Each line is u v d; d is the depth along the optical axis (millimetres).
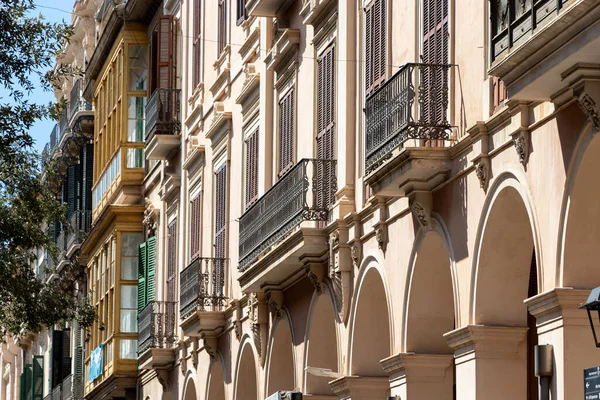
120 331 48438
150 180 48062
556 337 18141
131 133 49750
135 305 48844
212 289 37062
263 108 33062
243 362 34875
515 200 20031
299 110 30641
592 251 18031
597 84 16953
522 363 20844
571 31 16422
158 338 43062
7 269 30891
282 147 31844
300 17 30766
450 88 21969
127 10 48906
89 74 56531
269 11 32312
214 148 38812
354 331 26547
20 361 85312
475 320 20844
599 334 18000
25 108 29484
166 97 44375
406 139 21828
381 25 25562
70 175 62281
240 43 36781
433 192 22578
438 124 21703
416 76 22953
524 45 17203
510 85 18188
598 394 16172
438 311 23672
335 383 27125
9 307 32438
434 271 23406
